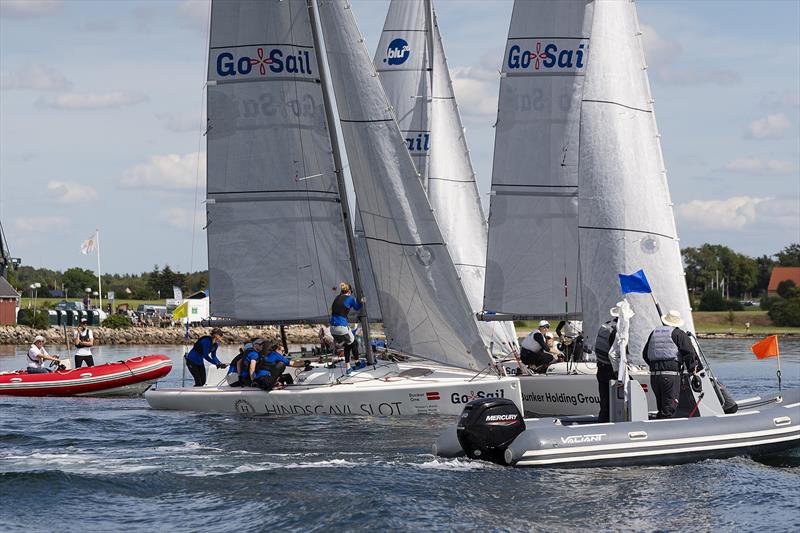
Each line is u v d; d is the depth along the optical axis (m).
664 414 25.02
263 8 36.50
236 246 36.81
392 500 21.08
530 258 38.06
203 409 34.47
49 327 118.56
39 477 22.80
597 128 30.92
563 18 38.06
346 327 34.16
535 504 20.91
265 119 36.62
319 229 36.66
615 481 22.66
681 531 19.30
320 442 27.67
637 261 30.44
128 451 26.39
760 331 150.75
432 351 33.97
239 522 19.86
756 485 22.38
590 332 31.02
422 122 45.62
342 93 34.59
